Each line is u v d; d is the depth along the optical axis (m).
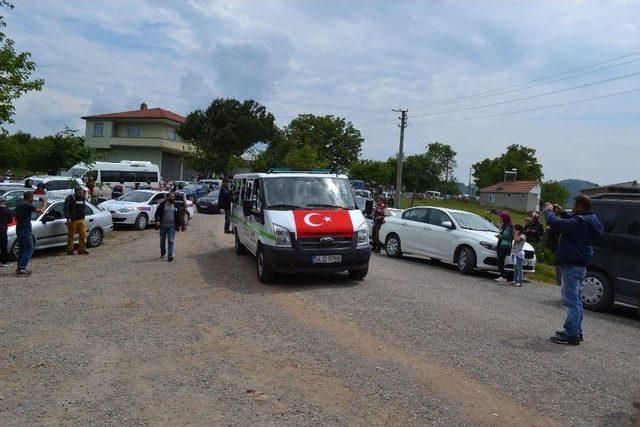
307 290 9.74
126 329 6.97
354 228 10.21
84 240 14.38
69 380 5.20
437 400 4.82
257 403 4.69
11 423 4.27
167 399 4.76
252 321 7.43
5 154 39.19
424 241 14.84
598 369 5.87
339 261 10.02
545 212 6.98
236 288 9.80
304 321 7.46
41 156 26.86
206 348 6.21
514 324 7.82
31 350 6.07
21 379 5.21
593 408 4.75
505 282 12.54
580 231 6.80
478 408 4.68
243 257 13.77
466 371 5.59
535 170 99.12
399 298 9.30
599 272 9.88
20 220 10.98
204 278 10.77
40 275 11.02
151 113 59.41
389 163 80.88
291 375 5.38
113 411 4.50
